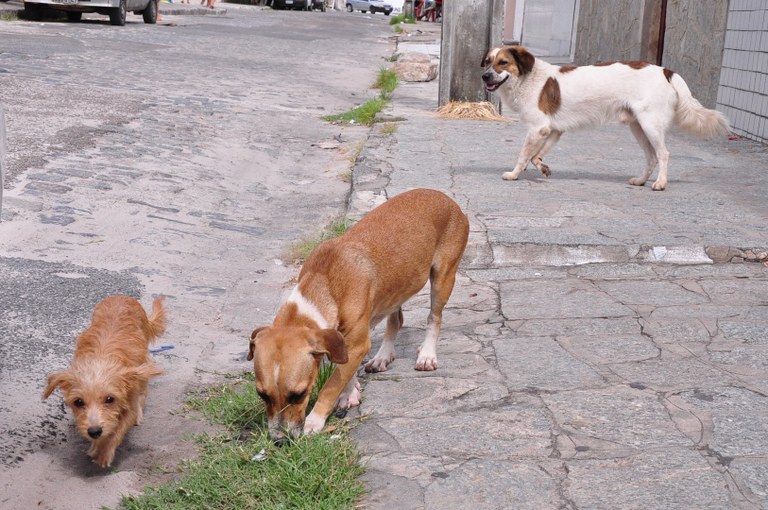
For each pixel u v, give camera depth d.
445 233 4.75
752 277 5.36
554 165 6.82
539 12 15.26
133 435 4.43
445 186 6.28
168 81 8.86
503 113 8.54
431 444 4.06
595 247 5.49
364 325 4.32
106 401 3.87
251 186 6.59
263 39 14.62
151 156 6.69
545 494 3.60
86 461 4.18
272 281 5.43
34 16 13.70
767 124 7.47
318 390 4.60
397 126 7.77
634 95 6.29
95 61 9.39
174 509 3.69
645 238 5.57
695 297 5.17
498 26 8.15
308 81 9.83
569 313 5.06
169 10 18.91
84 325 4.93
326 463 3.82
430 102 9.02
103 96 7.89
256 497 3.75
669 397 4.49
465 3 8.16
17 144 6.53
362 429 4.25
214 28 16.03
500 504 3.54
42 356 4.74
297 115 8.22
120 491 3.94
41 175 6.15
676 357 4.75
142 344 4.35
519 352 4.80
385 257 4.54
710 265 5.46
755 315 5.02
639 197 6.19
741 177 6.64
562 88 6.34
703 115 6.31
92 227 5.71
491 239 5.53
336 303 4.23
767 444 3.97
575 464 3.83
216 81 9.15
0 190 4.24
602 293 5.21
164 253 5.58
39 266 5.29
